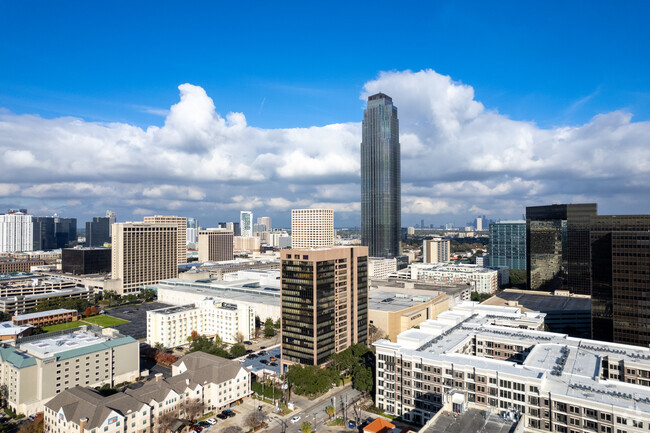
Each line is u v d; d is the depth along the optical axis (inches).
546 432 6761.8
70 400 7810.0
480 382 7514.8
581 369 7736.2
